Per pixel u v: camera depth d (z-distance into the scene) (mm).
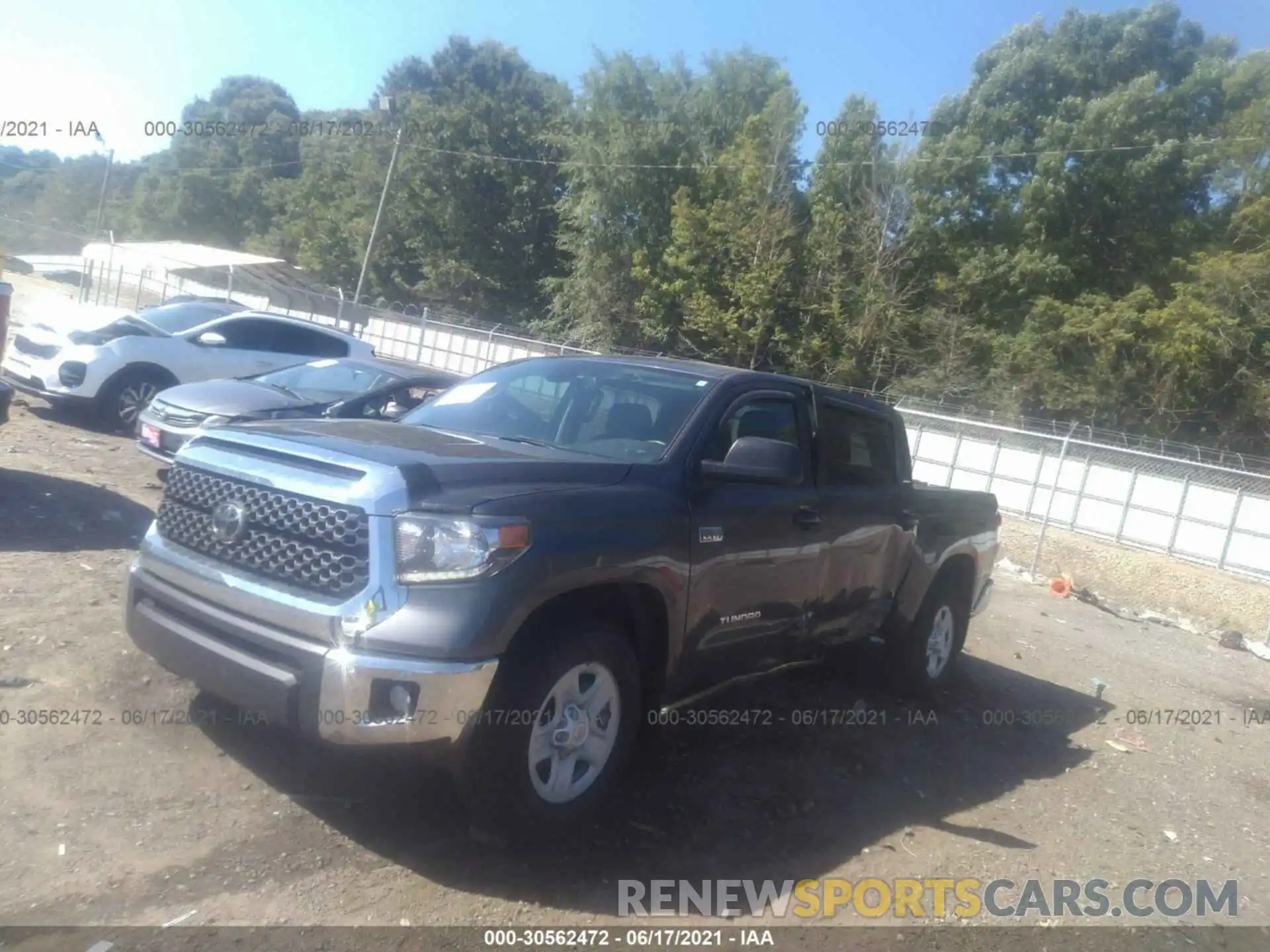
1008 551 15742
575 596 3994
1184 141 36906
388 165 47031
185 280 37594
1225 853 5105
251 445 4043
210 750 4309
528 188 45188
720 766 5090
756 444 4516
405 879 3648
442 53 58844
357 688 3453
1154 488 17344
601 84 39844
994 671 8047
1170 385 32406
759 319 34500
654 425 4770
